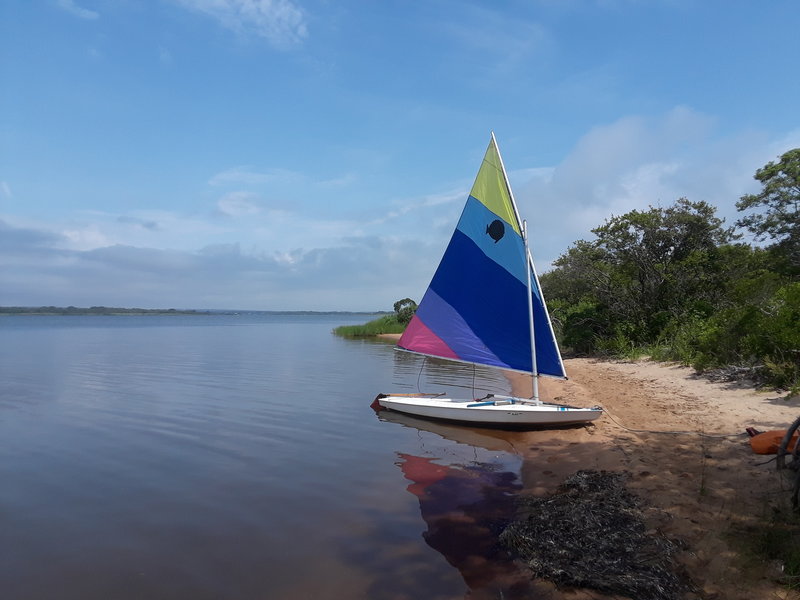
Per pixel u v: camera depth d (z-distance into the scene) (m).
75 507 7.04
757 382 12.59
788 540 5.10
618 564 5.13
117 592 4.98
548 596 4.79
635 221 22.98
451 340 12.53
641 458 8.33
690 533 5.60
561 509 6.57
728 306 20.20
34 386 17.06
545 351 11.43
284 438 10.60
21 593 4.96
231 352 30.83
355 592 4.96
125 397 15.04
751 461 7.58
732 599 4.43
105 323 105.44
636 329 22.86
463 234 12.25
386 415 12.68
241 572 5.35
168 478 8.20
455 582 5.11
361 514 6.79
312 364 24.09
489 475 8.30
